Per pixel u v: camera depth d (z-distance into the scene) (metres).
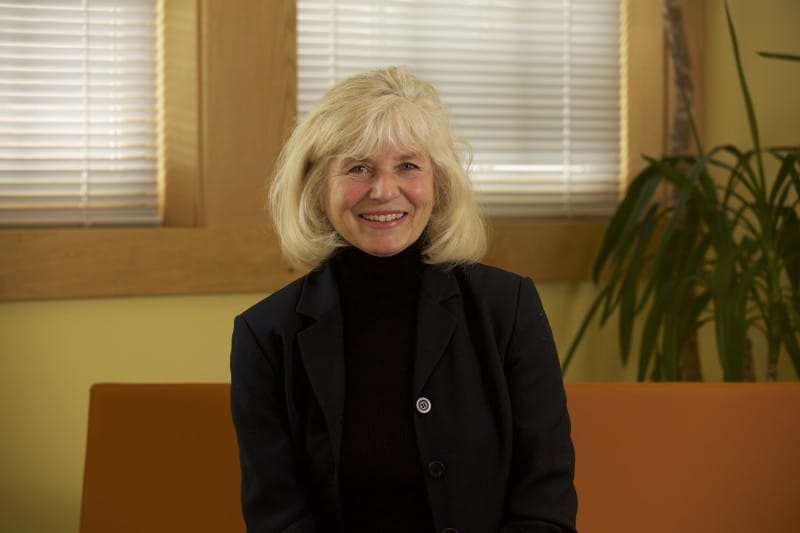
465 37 3.35
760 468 2.12
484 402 1.74
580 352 3.40
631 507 2.10
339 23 3.20
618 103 3.53
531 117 3.43
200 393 2.16
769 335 2.98
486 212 3.37
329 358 1.74
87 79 2.95
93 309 2.90
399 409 1.73
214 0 2.96
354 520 1.74
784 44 3.50
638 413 2.13
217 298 3.02
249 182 3.02
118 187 3.00
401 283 1.79
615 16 3.51
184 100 2.99
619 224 3.11
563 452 1.75
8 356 2.84
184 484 2.13
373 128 1.68
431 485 1.69
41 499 2.89
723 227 2.86
